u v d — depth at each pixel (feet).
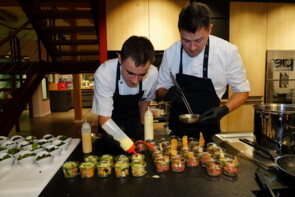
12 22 22.11
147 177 2.98
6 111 10.85
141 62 3.13
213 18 10.77
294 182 2.48
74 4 15.49
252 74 11.58
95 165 3.24
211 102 5.07
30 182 2.89
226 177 2.92
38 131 17.37
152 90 5.11
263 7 11.19
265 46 11.43
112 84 4.34
